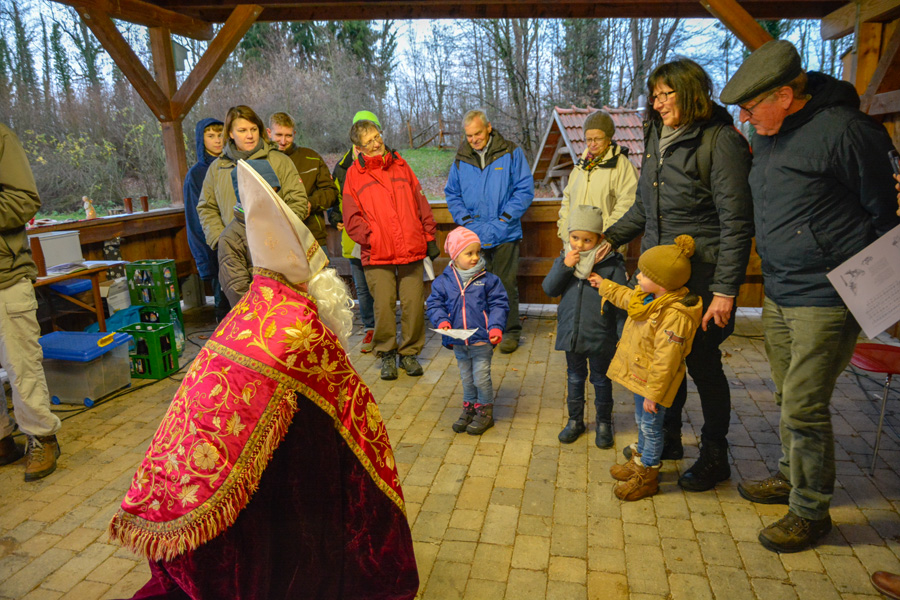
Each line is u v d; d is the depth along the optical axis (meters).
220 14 6.36
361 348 4.96
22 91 14.59
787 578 2.21
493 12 5.91
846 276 2.08
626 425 3.51
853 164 2.05
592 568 2.30
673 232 2.58
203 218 4.03
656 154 2.59
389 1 5.66
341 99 20.44
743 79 2.11
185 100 6.08
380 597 1.82
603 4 5.78
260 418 1.51
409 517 2.66
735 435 3.32
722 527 2.53
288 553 1.65
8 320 2.89
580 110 10.47
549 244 5.79
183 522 1.46
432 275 4.34
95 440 3.48
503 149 4.66
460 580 2.25
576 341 3.06
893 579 2.11
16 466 3.22
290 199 3.86
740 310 5.71
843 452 3.08
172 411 1.54
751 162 2.43
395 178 4.14
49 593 2.27
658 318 2.49
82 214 14.12
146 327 4.47
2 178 2.80
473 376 3.46
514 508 2.71
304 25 21.70
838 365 2.25
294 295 1.65
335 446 1.69
